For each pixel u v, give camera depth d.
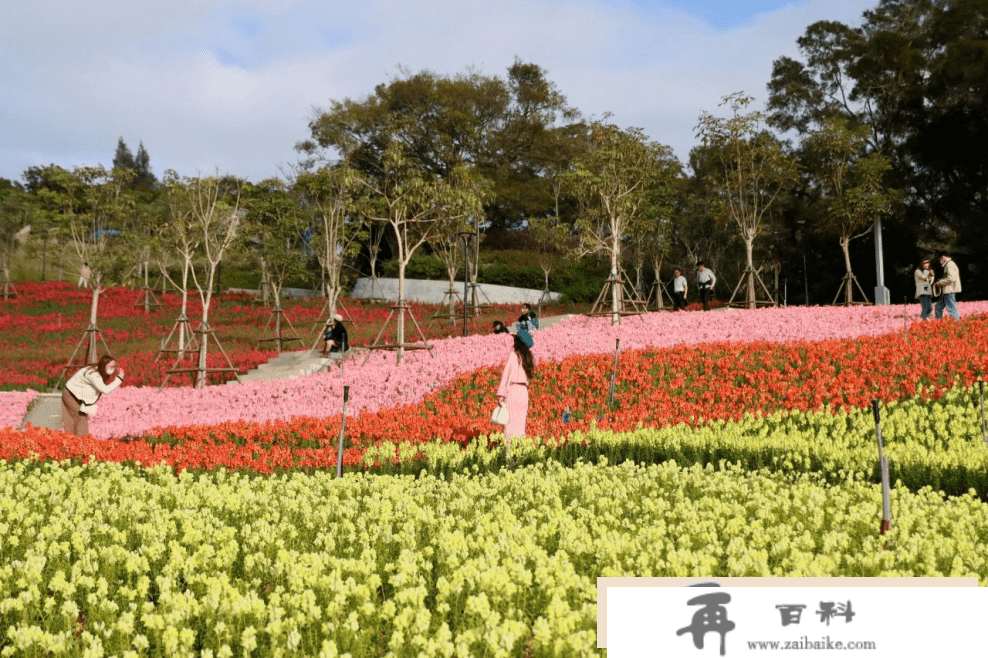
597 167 28.97
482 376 20.23
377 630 5.70
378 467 12.23
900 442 12.32
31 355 30.95
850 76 47.44
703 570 6.33
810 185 48.72
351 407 19.67
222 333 35.53
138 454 12.56
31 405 23.38
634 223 34.44
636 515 8.55
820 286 47.00
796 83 51.28
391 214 24.59
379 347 23.03
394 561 7.24
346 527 7.98
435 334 33.03
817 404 14.52
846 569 6.57
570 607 6.02
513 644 5.35
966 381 15.03
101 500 9.45
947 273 21.58
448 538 7.27
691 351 20.00
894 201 36.38
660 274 52.38
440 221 26.97
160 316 40.38
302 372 25.38
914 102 44.22
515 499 9.44
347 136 48.59
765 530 7.70
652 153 29.08
